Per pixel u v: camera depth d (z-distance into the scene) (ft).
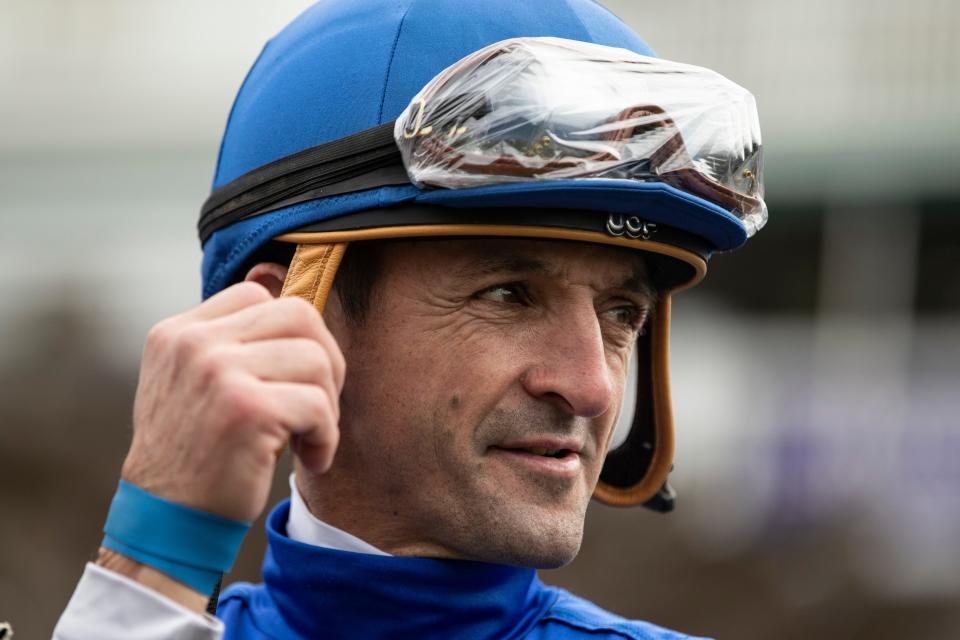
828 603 23.66
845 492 26.71
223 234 6.79
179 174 34.58
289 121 6.45
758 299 34.06
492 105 5.71
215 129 34.60
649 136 5.88
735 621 22.91
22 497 23.86
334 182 6.08
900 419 28.55
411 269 6.06
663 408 7.55
